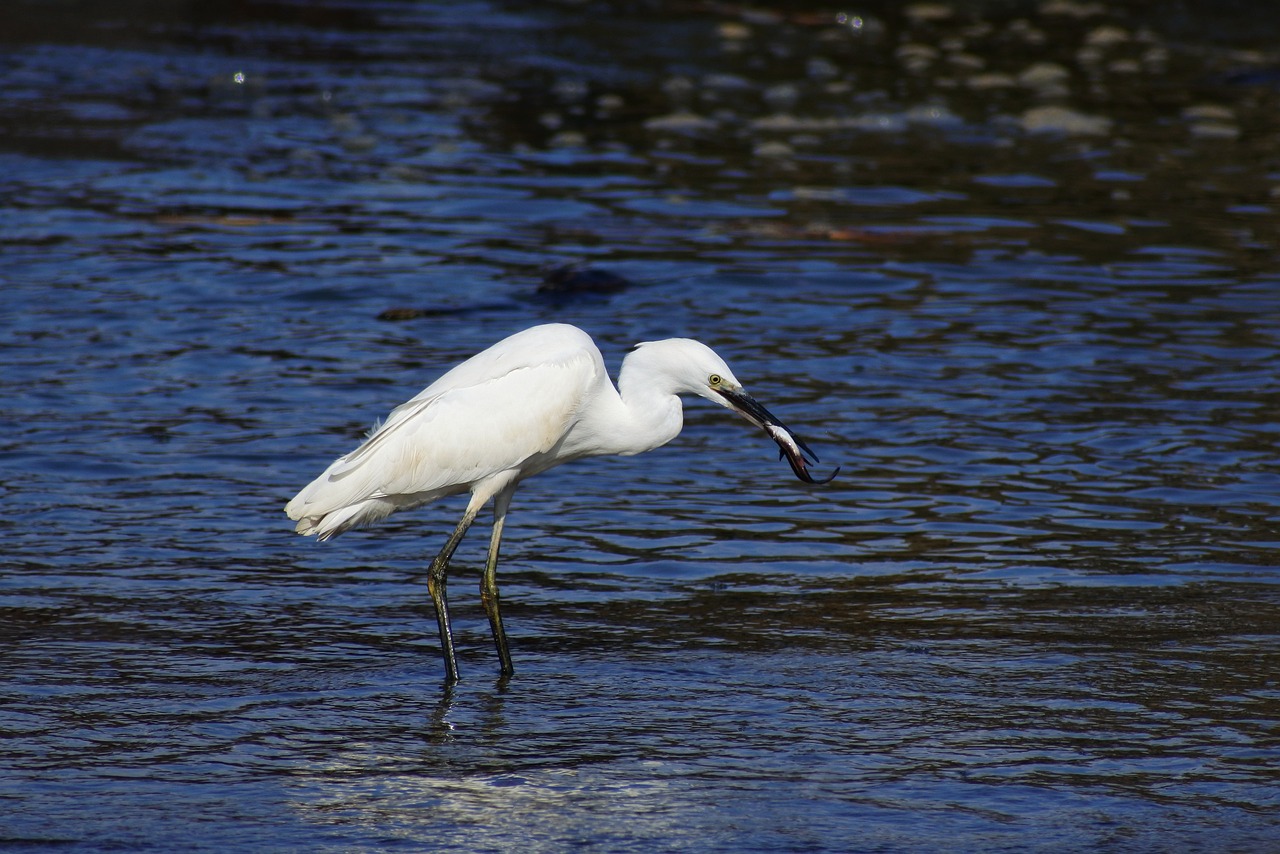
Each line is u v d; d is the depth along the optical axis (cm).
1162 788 747
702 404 1445
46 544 1072
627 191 2186
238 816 715
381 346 1549
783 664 906
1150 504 1170
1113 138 2500
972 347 1565
